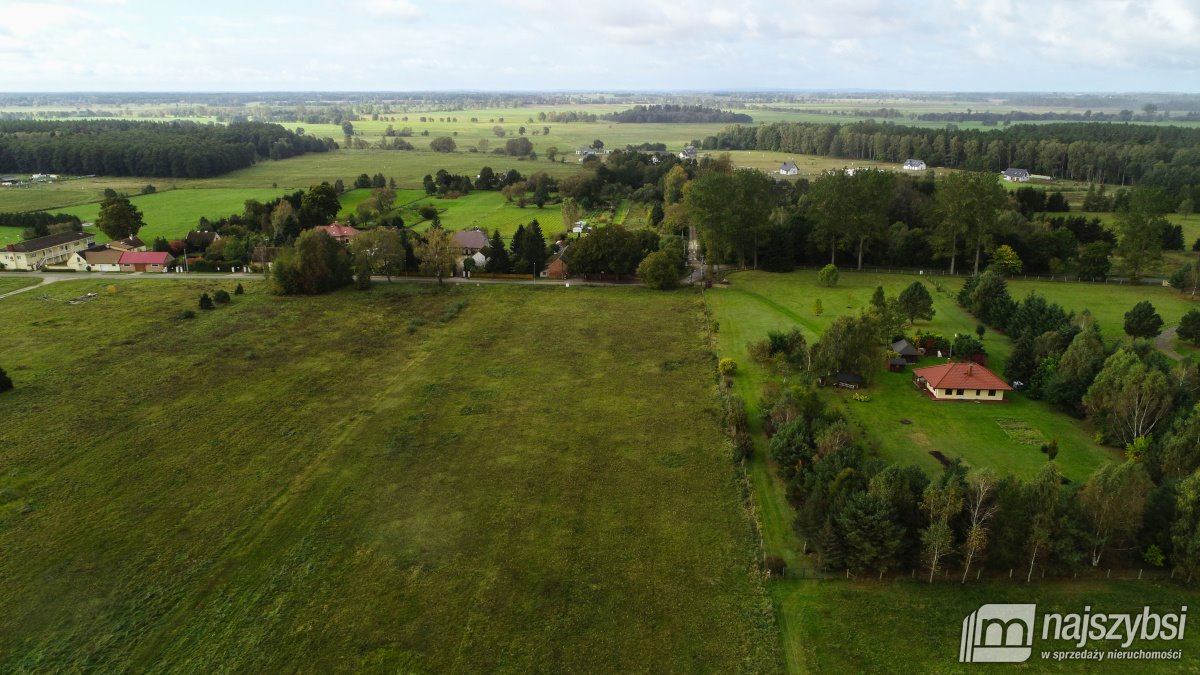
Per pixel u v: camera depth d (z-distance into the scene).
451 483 55.62
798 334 81.56
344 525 50.00
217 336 90.00
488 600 42.66
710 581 44.53
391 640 39.50
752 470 57.97
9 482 54.62
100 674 37.00
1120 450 61.09
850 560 44.28
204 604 42.12
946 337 90.88
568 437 63.38
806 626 40.66
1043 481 43.41
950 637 39.62
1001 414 68.50
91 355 82.44
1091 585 43.56
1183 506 43.50
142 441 61.75
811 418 61.72
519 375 78.00
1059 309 86.50
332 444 61.69
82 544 47.34
